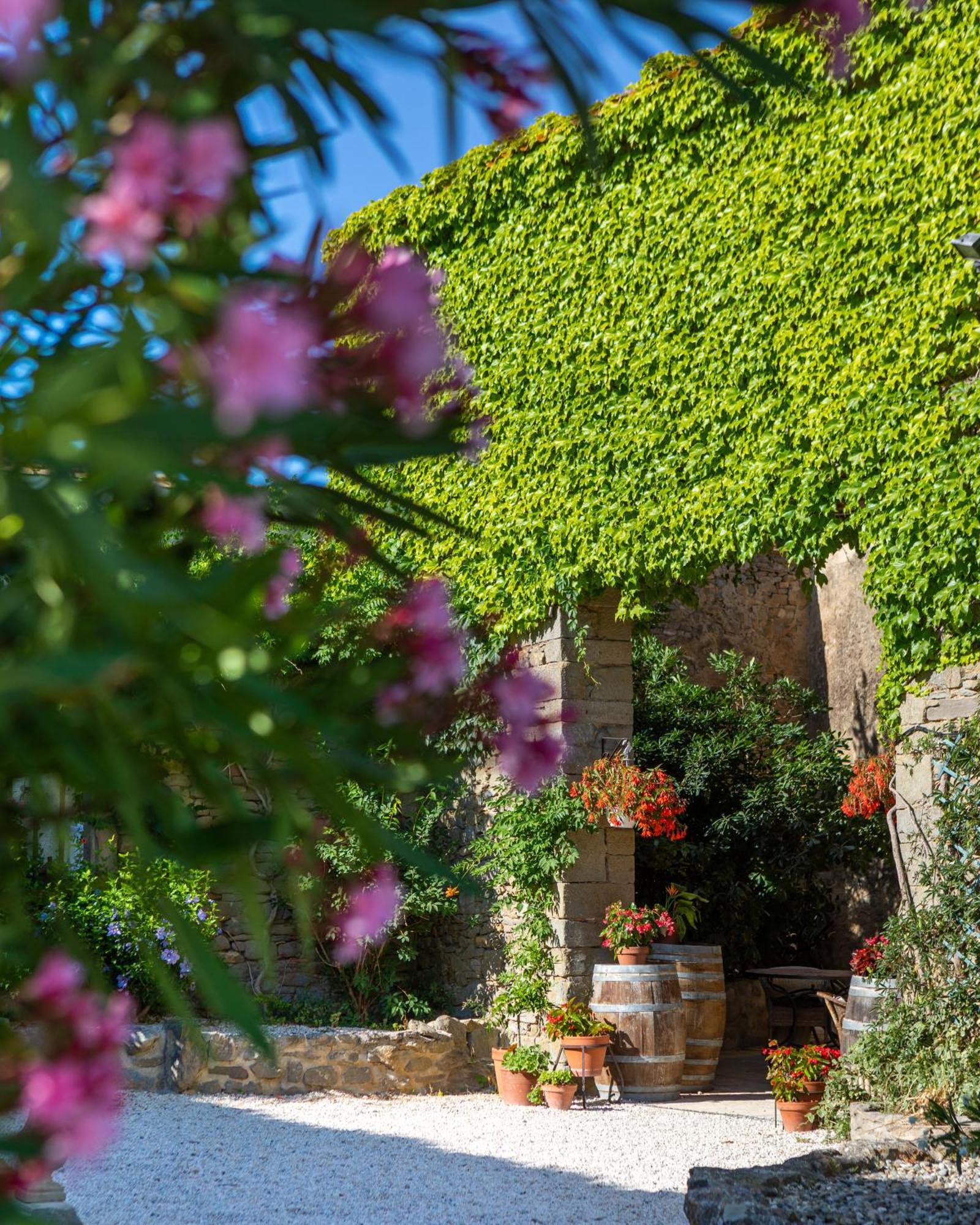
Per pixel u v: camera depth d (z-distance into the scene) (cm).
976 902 674
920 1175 552
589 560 942
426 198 1098
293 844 105
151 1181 673
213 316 86
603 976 930
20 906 109
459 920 1080
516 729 124
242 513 106
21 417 79
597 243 974
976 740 693
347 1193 656
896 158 772
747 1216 462
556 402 991
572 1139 783
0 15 69
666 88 919
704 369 885
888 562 741
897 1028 684
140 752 103
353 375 100
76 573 86
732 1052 1247
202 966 95
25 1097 83
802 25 104
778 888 1255
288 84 99
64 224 71
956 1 745
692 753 1271
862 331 780
